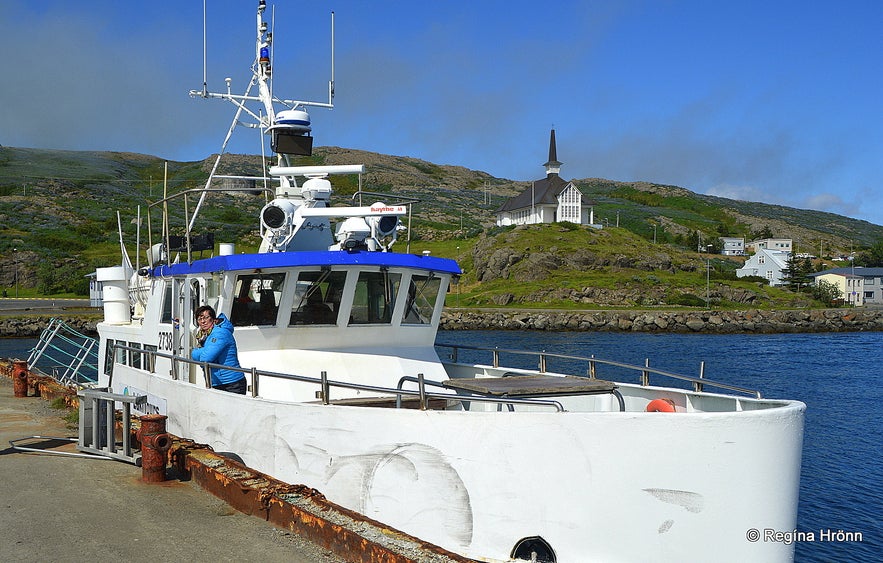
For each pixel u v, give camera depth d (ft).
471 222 508.12
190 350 34.60
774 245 572.51
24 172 530.27
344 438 24.71
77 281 282.36
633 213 654.53
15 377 52.95
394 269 33.45
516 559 22.41
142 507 25.13
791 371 132.57
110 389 45.19
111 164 618.44
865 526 48.70
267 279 32.19
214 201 358.84
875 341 209.36
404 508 23.63
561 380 26.55
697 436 21.71
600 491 21.91
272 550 21.61
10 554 21.31
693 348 183.73
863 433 76.28
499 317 265.13
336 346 33.22
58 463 30.86
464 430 22.80
